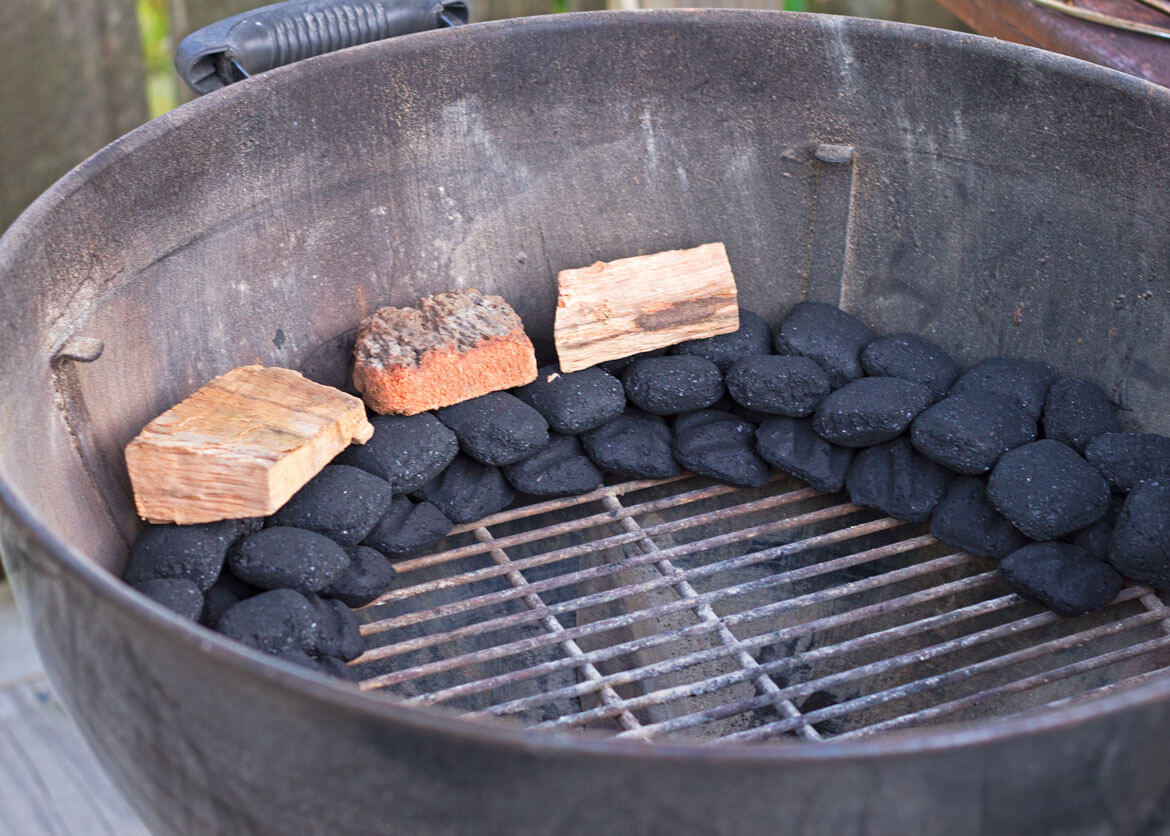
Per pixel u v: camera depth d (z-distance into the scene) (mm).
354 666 924
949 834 704
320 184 979
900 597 941
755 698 879
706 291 1018
